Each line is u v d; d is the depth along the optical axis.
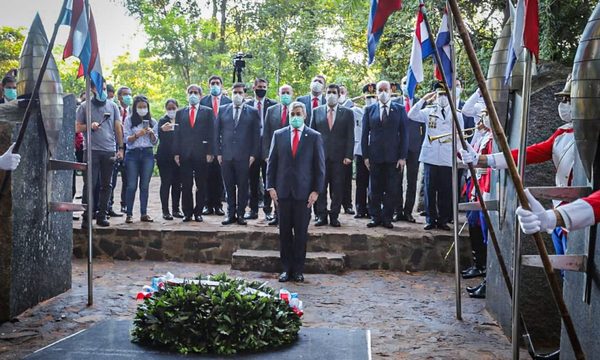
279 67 21.52
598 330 3.76
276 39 21.75
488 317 6.72
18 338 5.74
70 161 7.54
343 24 19.91
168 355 4.42
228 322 4.58
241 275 8.55
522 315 5.86
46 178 6.91
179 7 22.56
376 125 9.59
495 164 5.57
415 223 10.13
